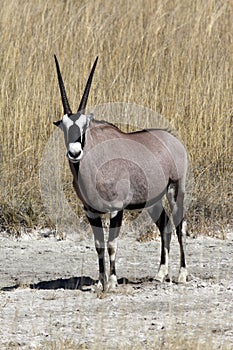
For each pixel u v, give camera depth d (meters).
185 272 25.05
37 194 32.88
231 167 34.75
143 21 41.50
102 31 39.66
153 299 22.70
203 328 19.75
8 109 35.19
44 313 21.39
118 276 25.89
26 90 35.34
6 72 36.19
